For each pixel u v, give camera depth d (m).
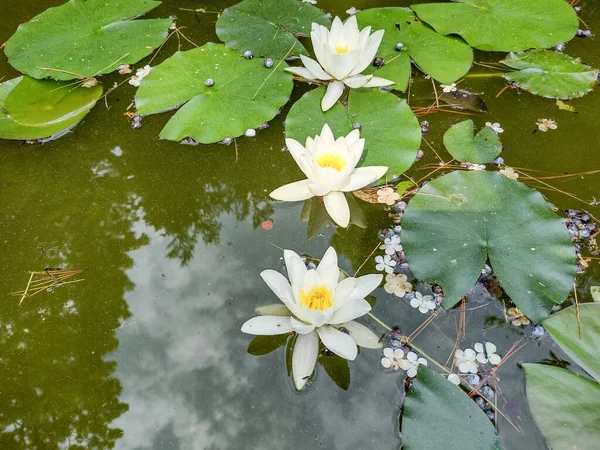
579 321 0.58
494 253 0.61
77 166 0.71
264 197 0.69
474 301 0.61
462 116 0.75
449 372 0.57
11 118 0.72
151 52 0.81
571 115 0.75
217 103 0.73
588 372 0.56
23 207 0.68
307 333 0.58
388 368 0.57
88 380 0.58
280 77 0.76
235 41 0.79
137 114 0.74
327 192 0.67
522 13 0.81
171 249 0.65
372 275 0.60
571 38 0.79
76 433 0.55
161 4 0.88
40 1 0.90
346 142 0.69
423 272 0.61
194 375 0.58
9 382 0.58
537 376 0.56
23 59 0.77
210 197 0.69
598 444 0.52
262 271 0.62
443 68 0.77
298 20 0.82
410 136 0.71
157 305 0.61
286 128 0.72
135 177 0.70
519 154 0.71
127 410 0.56
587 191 0.68
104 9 0.83
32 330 0.60
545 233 0.62
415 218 0.64
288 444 0.54
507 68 0.80
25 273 0.63
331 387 0.57
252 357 0.58
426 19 0.81
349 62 0.73
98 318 0.61
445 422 0.54
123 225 0.67
